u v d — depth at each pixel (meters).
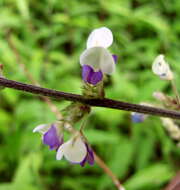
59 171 0.14
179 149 0.14
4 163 0.14
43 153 0.14
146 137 0.14
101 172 0.14
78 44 0.19
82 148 0.07
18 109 0.15
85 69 0.07
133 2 0.22
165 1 0.21
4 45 0.16
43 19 0.20
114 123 0.15
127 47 0.18
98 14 0.21
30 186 0.12
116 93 0.15
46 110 0.14
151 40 0.18
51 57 0.18
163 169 0.13
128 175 0.14
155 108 0.08
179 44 0.19
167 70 0.09
